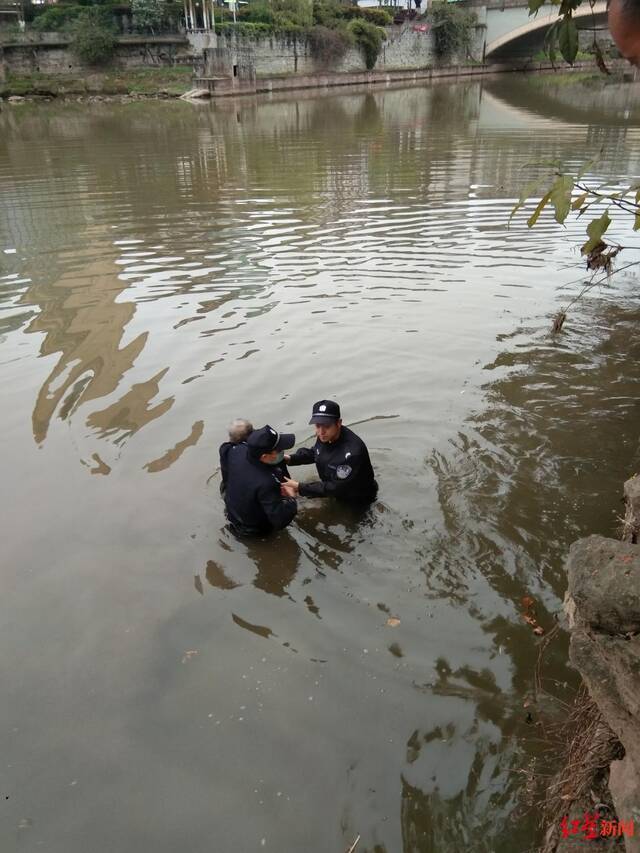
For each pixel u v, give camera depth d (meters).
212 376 7.07
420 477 5.46
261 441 4.70
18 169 20.00
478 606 4.20
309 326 8.28
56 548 4.73
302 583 4.41
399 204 14.62
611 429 6.03
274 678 3.71
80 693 3.64
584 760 2.86
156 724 3.46
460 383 6.87
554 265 10.40
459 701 3.55
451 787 3.11
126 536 4.85
